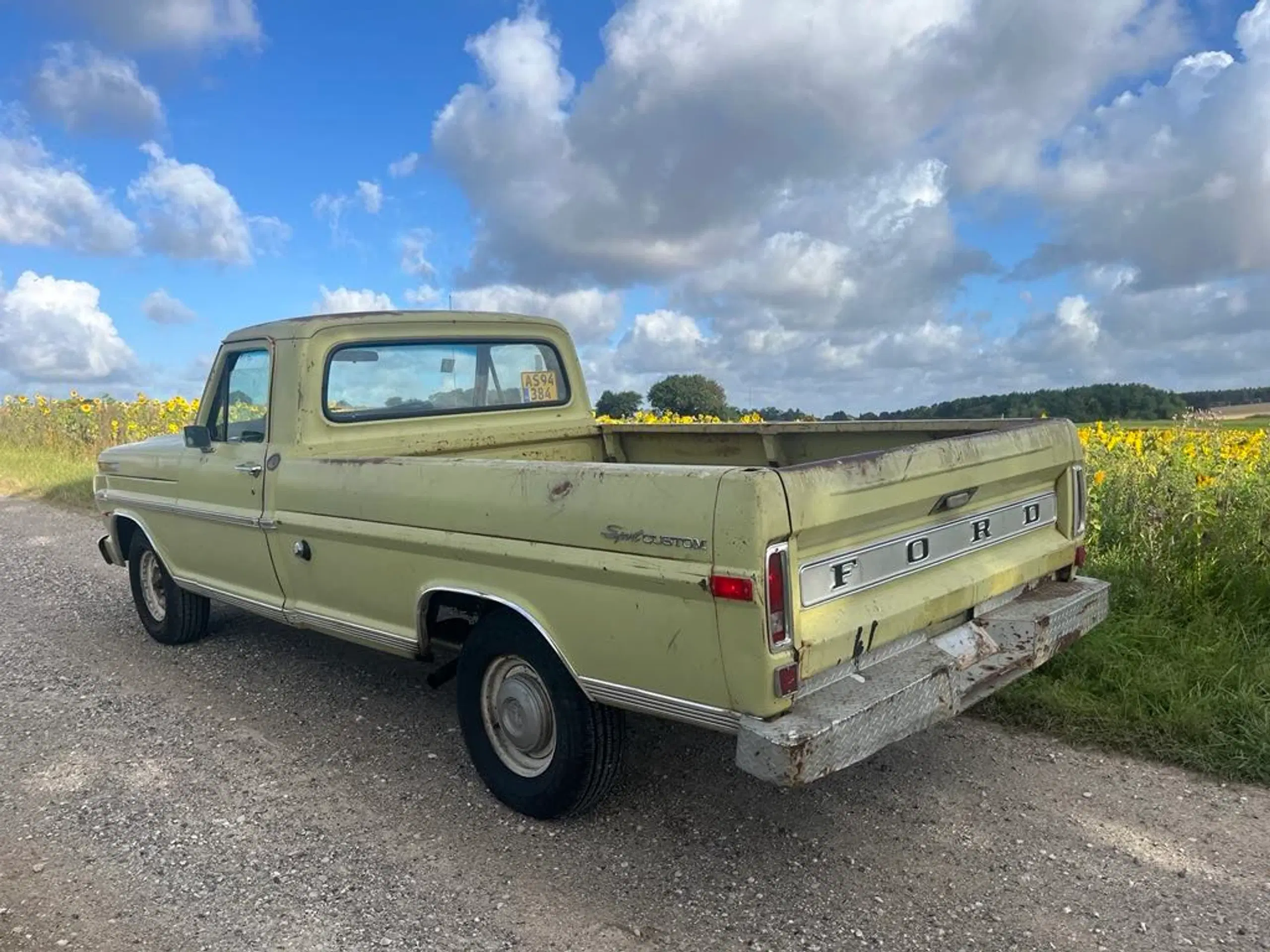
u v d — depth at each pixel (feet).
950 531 11.48
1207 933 9.33
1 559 28.89
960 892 10.19
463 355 17.20
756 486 8.87
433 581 12.38
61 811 12.57
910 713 9.98
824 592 9.71
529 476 11.02
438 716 15.66
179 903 10.33
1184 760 12.91
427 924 9.87
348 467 13.57
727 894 10.31
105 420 51.42
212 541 16.89
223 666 18.35
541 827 11.91
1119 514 19.39
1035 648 11.89
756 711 9.12
